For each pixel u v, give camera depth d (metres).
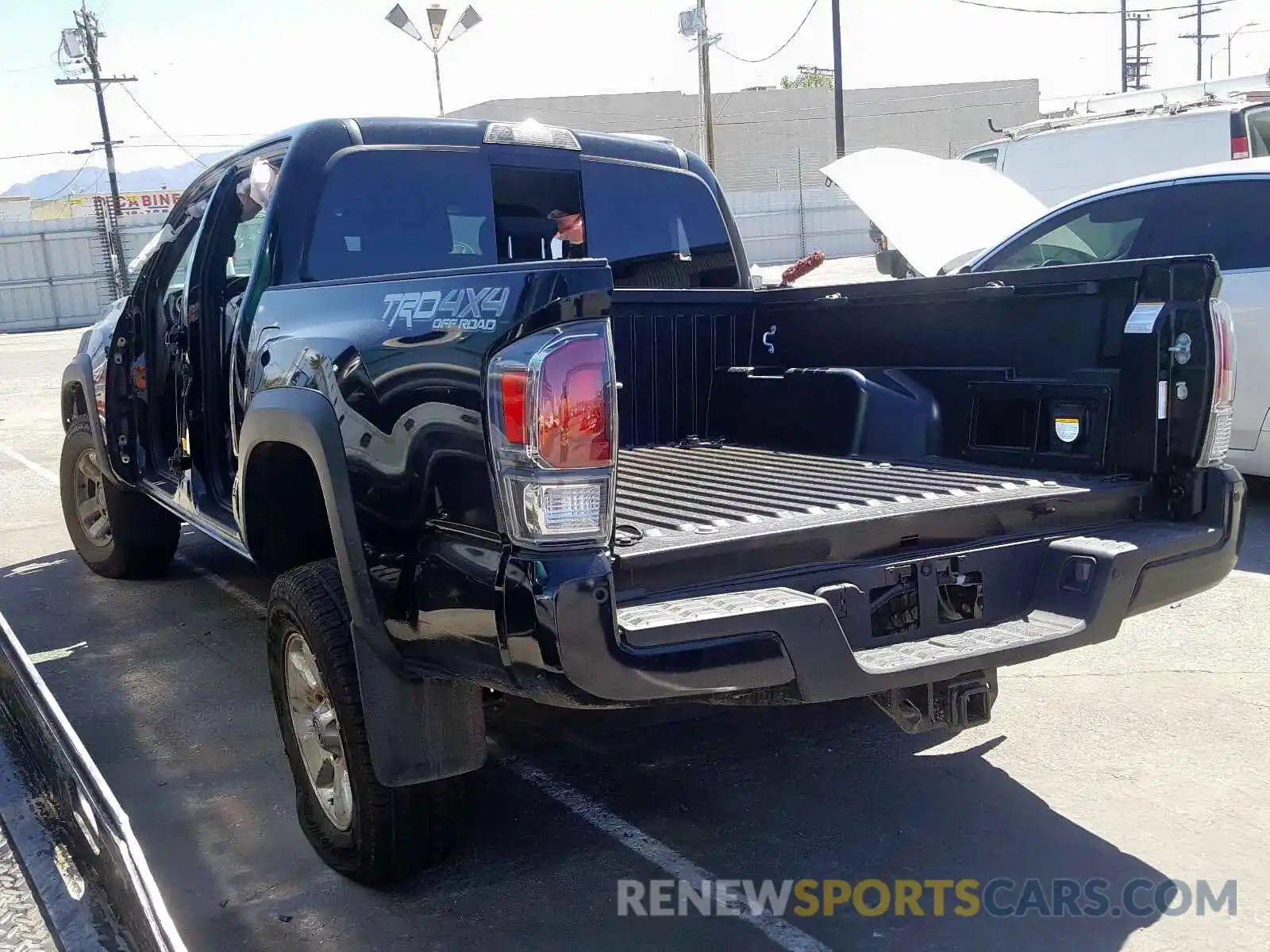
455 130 3.86
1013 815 3.28
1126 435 3.24
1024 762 3.60
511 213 4.00
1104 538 2.99
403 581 2.59
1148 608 2.97
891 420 3.81
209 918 2.88
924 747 3.75
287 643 3.08
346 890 2.99
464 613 2.42
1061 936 2.70
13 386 17.78
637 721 4.05
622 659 2.27
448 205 3.83
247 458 3.29
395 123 3.76
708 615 2.37
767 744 3.82
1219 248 6.04
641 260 4.38
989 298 3.54
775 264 42.28
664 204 4.44
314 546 3.55
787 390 4.09
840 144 29.19
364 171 3.66
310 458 3.05
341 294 2.99
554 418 2.28
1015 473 3.40
